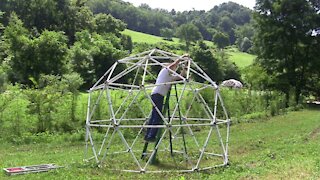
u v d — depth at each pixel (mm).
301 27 38500
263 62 39688
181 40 101938
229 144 15727
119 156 12977
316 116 26453
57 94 18516
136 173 10367
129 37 83500
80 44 53281
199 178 9602
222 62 61969
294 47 38875
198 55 58906
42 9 70625
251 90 32719
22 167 11125
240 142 16188
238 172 10133
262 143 15797
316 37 38688
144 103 18656
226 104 25188
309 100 42438
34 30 64188
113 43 64750
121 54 50594
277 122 23281
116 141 16750
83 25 75562
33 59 43469
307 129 19766
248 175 9438
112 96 19688
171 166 11508
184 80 11164
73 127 17906
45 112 17734
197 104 21281
